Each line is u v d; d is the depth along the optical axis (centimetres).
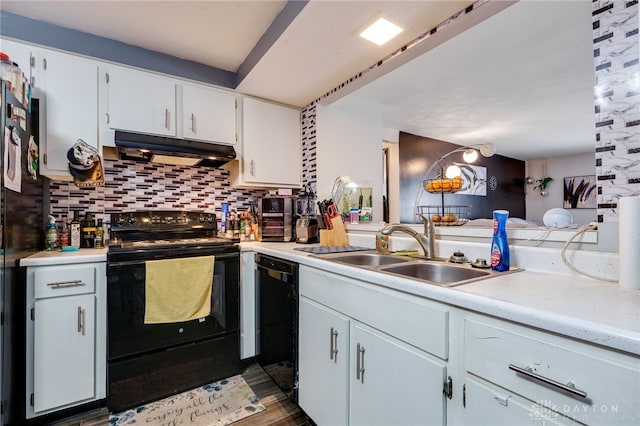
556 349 65
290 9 148
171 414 159
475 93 161
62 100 171
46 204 188
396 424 102
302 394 154
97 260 160
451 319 86
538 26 135
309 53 173
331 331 134
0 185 119
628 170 96
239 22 170
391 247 184
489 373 77
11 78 132
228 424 152
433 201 180
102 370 161
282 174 248
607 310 68
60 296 151
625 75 95
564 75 132
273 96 236
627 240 88
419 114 189
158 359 171
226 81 227
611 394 57
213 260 187
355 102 226
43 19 169
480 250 136
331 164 242
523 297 79
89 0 154
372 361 112
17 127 136
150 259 169
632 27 94
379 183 213
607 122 100
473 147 162
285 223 240
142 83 193
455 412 84
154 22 171
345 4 132
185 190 237
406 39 158
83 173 176
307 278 153
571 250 110
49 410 147
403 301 100
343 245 212
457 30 143
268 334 189
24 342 144
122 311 162
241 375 198
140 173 220
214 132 219
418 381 94
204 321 185
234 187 254
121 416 157
